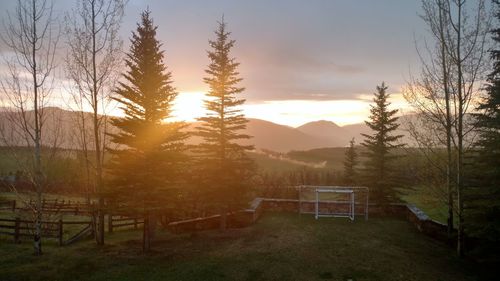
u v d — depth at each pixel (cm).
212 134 1900
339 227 2005
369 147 2659
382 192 2475
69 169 3828
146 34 1575
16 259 1480
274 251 1555
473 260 1452
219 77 1909
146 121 1585
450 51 1520
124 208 1473
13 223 2373
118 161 1577
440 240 1769
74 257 1509
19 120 1666
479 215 1353
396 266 1370
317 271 1319
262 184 3125
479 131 1426
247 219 2066
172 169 1582
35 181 1638
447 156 1697
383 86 2700
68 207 2797
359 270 1327
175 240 1794
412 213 2122
